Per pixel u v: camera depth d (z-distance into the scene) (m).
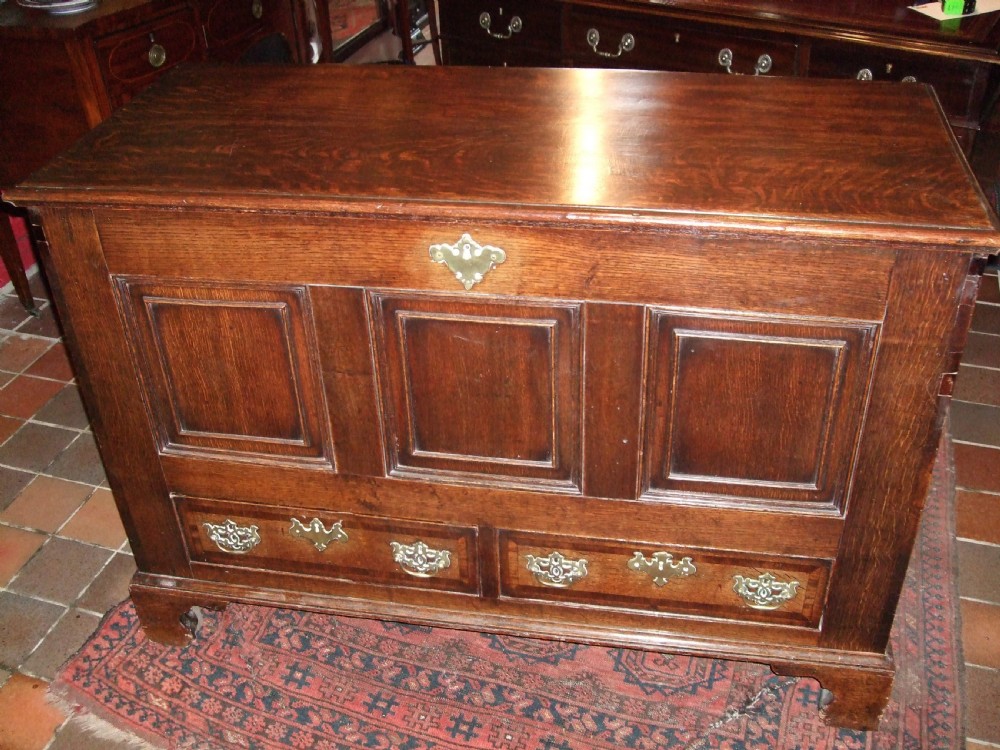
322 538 1.66
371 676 1.80
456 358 1.43
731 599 1.59
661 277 1.30
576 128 1.52
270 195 1.33
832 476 1.42
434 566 1.66
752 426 1.41
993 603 1.92
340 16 4.04
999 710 1.72
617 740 1.68
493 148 1.46
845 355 1.32
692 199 1.29
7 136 2.30
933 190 1.30
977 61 2.06
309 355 1.46
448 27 3.01
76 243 1.42
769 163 1.39
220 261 1.40
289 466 1.58
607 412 1.43
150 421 1.58
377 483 1.57
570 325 1.37
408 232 1.32
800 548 1.50
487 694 1.77
